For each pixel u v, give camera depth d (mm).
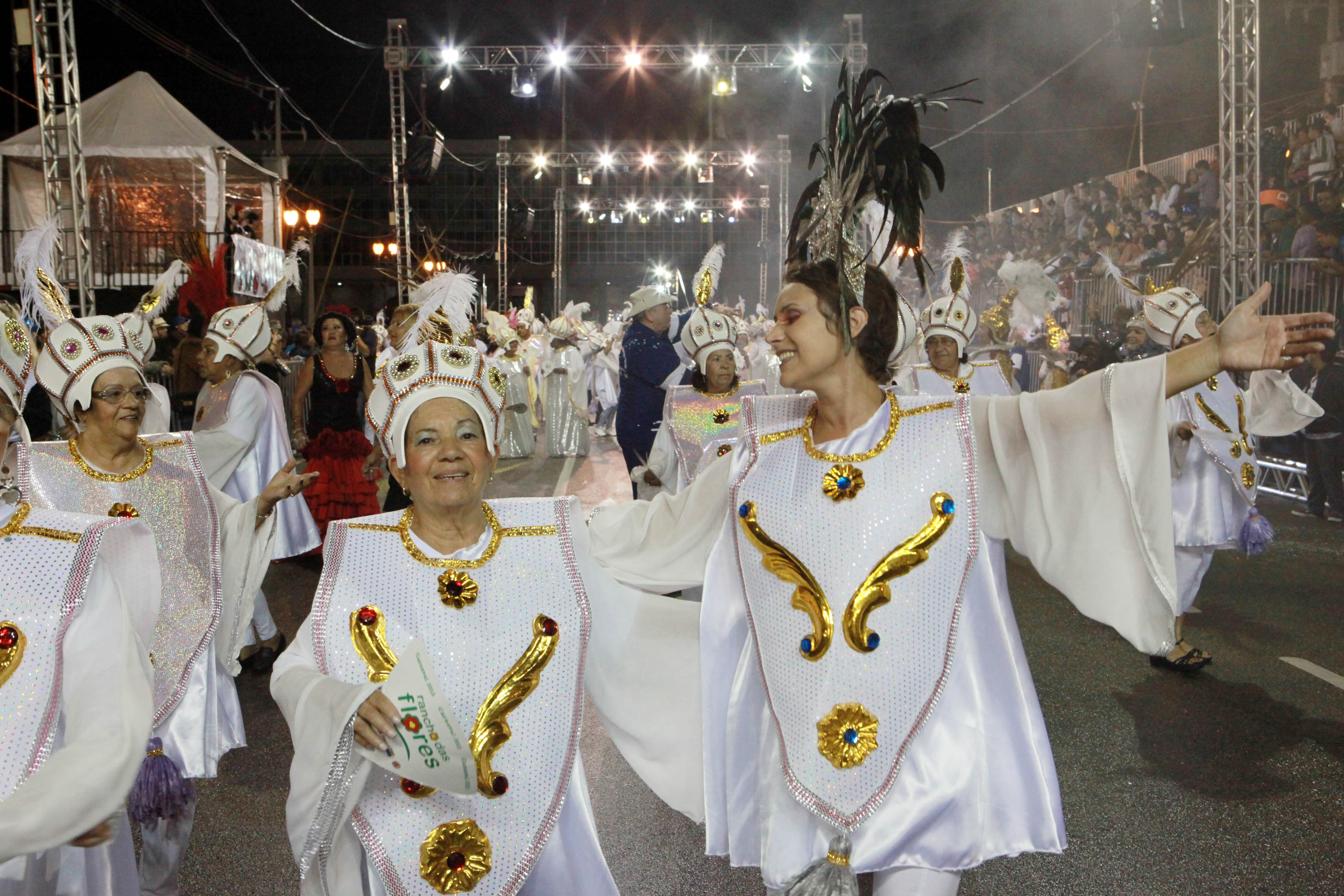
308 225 27328
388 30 23609
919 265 2879
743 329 13609
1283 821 4426
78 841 2162
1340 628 7484
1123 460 2582
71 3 12875
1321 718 5684
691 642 2969
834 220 2883
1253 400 6859
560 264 46500
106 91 20219
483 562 2709
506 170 44406
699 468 6660
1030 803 2715
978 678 2756
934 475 2746
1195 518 6578
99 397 3789
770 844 2771
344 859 2578
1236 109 13805
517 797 2594
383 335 9516
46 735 2316
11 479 2576
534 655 2643
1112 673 6520
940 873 2668
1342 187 13930
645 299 8500
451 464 2629
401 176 23906
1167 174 19516
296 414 9266
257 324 6953
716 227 56000
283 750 5410
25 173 19531
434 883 2539
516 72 24531
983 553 2785
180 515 3873
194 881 4012
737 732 2893
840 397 2816
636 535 3193
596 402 25172
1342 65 18797
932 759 2686
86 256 13102
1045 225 22188
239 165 22266
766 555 2793
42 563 2398
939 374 7758
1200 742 5348
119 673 2369
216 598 3832
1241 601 8273
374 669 2564
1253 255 13609
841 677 2682
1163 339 7801
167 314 14719
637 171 44594
